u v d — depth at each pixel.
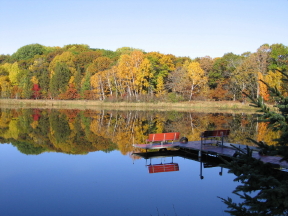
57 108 45.22
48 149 13.45
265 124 23.50
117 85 54.09
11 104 54.44
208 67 55.47
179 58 68.31
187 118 28.69
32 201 7.02
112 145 14.51
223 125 22.84
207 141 13.73
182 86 48.41
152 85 53.34
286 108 4.47
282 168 7.86
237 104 42.44
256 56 45.56
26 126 22.38
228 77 53.94
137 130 20.16
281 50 45.50
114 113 35.28
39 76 63.97
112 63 63.62
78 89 59.44
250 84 45.09
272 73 37.16
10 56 98.31
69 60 76.19
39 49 98.06
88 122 25.33
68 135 17.95
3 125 22.86
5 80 64.25
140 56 51.25
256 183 4.54
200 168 10.01
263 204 4.16
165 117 29.88
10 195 7.42
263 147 4.88
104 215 6.17
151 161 11.09
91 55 78.62
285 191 3.86
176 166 10.29
